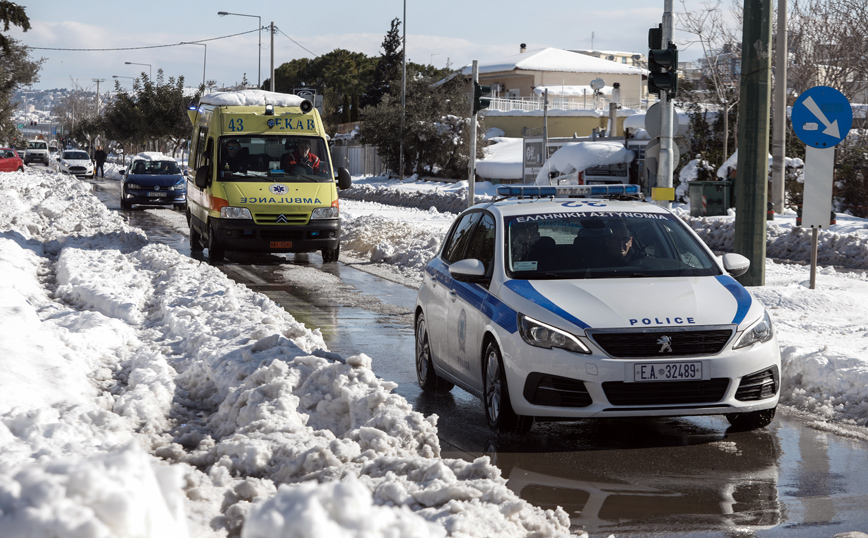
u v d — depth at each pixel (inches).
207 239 970.7
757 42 654.5
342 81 6156.5
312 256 1056.8
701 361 325.1
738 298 352.8
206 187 964.6
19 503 110.3
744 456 316.8
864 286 706.2
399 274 896.9
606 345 324.2
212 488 241.1
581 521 252.1
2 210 1223.5
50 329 419.2
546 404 328.2
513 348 335.9
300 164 968.9
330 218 950.4
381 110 3102.9
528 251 379.2
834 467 303.1
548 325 330.3
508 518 217.9
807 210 653.9
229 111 975.0
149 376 372.8
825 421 364.5
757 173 666.8
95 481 111.2
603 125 3331.7
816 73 1924.2
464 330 380.8
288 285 811.4
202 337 443.8
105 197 2167.8
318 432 295.4
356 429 289.4
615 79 4188.0
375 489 232.4
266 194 934.4
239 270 914.1
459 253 428.5
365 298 735.1
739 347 332.5
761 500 269.7
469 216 441.1
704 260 385.7
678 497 273.0
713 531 243.9
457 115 3100.4
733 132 2041.1
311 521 111.5
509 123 3469.5
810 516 255.4
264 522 112.3
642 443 334.6
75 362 378.9
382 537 126.0
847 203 1589.6
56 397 315.6
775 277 772.0
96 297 585.9
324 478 246.7
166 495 120.3
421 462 247.3
